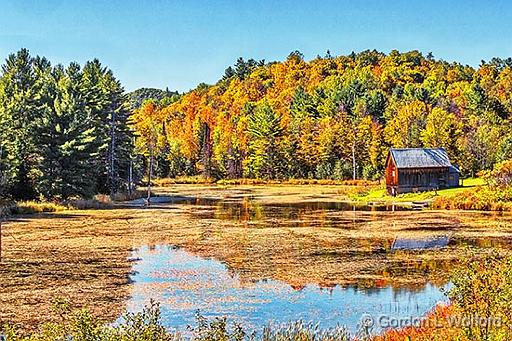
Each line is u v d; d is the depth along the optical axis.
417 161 65.31
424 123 96.94
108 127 64.56
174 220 40.16
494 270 11.15
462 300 10.85
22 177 51.53
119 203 57.59
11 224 37.31
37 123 51.47
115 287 19.17
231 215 44.03
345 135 102.88
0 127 51.00
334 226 36.25
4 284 19.41
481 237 30.53
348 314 15.71
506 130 94.38
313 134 105.44
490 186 50.91
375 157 99.25
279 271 21.73
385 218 41.28
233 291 18.61
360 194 66.69
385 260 23.84
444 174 65.88
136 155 75.44
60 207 47.81
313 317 15.49
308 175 104.75
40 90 64.94
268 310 16.34
